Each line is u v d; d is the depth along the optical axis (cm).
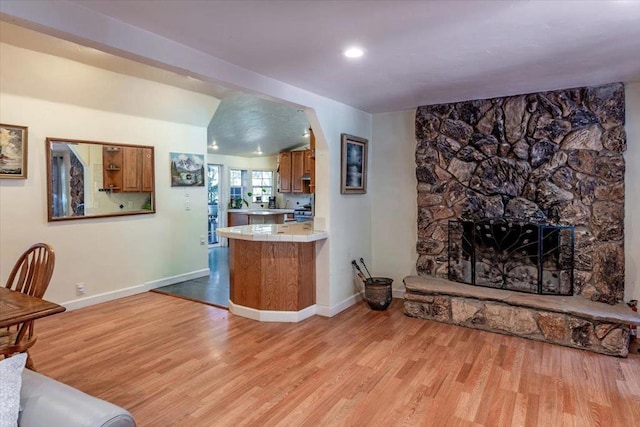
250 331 363
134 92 450
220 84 283
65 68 372
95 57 355
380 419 226
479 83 337
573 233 361
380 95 381
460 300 377
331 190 408
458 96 388
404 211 471
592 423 222
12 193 376
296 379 272
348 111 433
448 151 422
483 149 402
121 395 250
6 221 373
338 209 420
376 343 336
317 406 239
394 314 416
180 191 546
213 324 381
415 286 402
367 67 290
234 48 250
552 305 334
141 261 497
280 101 342
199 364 294
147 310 424
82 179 429
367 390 258
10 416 123
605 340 311
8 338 215
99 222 448
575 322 323
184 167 546
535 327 340
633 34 228
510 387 262
